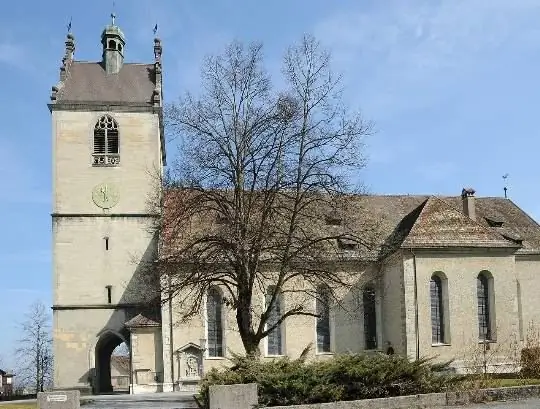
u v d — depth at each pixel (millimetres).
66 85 58469
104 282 55750
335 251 45438
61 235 56062
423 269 52469
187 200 38781
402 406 27188
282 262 38594
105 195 56688
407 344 51219
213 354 53281
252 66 41812
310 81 39531
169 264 38969
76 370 54500
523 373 38719
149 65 61688
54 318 55031
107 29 60844
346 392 27312
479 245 53625
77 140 57312
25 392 105750
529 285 59375
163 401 41344
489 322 53688
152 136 58062
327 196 40281
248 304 38375
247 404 25203
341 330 55375
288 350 53750
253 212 38531
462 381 29609
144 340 53094
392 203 62938
